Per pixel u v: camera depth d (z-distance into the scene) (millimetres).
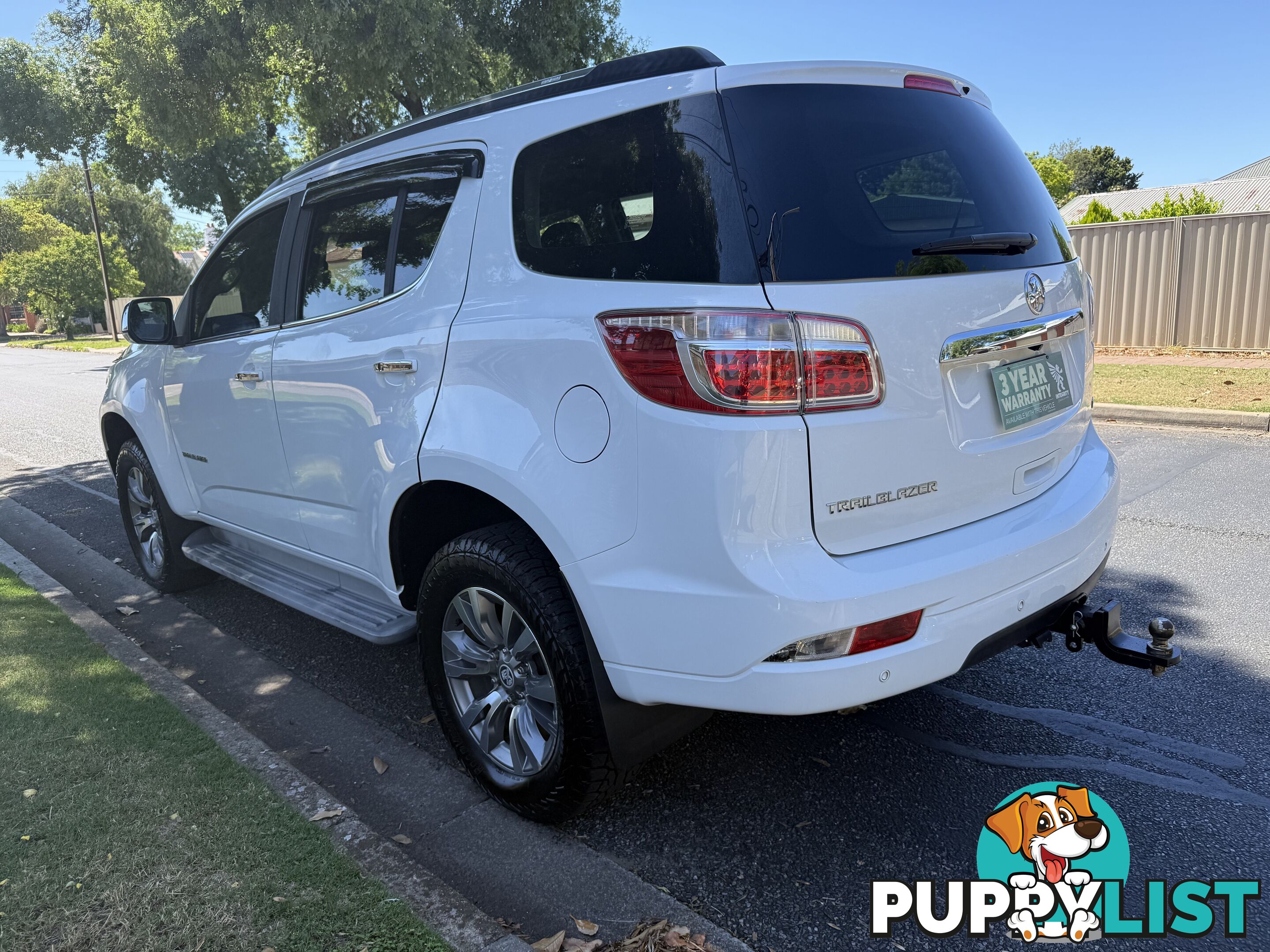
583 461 2182
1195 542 4773
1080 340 2793
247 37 16641
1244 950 2070
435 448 2547
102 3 16531
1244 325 11336
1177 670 3406
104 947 2018
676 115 2146
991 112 2701
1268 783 2691
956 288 2215
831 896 2277
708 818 2623
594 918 2219
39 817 2496
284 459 3379
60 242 48469
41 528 6203
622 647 2186
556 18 18594
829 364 1984
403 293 2771
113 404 4656
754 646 1995
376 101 19125
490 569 2438
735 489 1958
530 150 2463
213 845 2365
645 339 2051
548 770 2461
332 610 3271
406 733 3240
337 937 2039
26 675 3438
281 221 3479
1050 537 2377
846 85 2250
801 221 2035
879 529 2121
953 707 3219
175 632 4266
